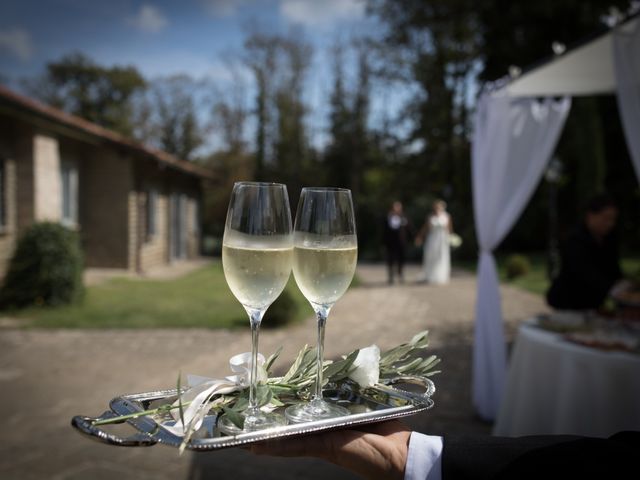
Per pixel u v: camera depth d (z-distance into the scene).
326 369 1.16
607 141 20.45
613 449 0.89
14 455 3.67
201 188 23.53
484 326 4.45
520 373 3.31
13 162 10.31
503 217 4.49
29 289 9.06
